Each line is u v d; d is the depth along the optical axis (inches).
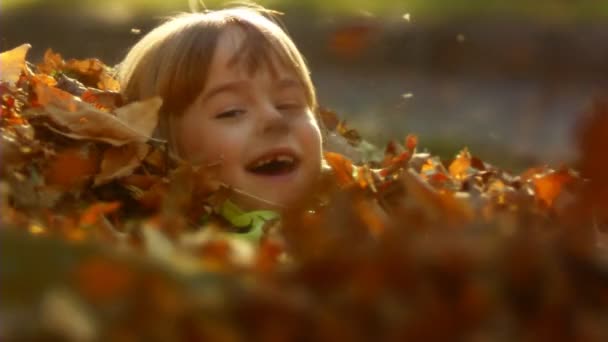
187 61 106.3
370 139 246.2
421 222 63.0
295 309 49.8
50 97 96.0
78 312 47.4
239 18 109.7
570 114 330.3
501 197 93.1
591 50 385.4
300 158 104.3
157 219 71.1
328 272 52.6
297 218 66.7
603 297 54.2
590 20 394.0
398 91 355.6
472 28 393.4
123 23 357.1
